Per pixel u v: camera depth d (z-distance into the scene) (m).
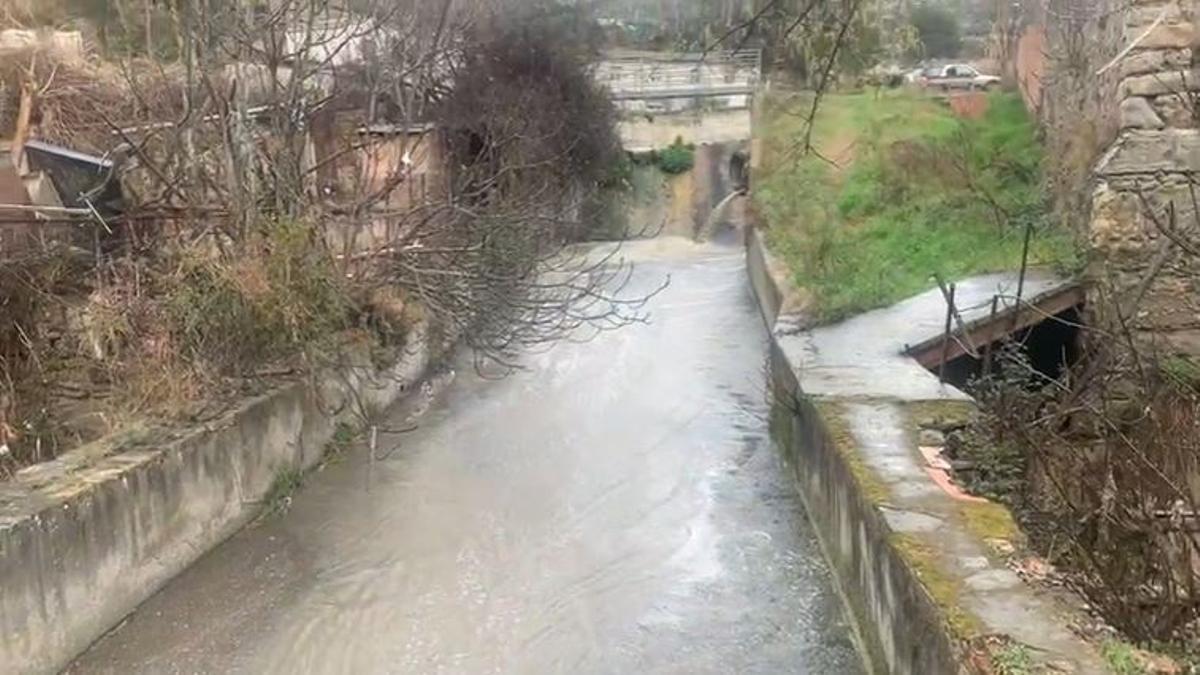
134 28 19.92
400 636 8.90
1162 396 8.53
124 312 11.12
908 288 14.81
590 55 32.03
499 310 15.69
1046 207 16.08
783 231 20.66
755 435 14.28
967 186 17.61
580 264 22.11
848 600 8.65
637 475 12.84
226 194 12.69
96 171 13.79
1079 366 10.13
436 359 17.83
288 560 10.34
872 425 9.52
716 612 9.15
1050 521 7.15
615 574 10.04
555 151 27.06
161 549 9.52
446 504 11.89
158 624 8.97
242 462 11.02
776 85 24.97
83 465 9.09
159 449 9.66
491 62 26.14
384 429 14.57
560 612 9.28
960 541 6.75
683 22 33.16
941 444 8.98
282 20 14.73
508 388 16.98
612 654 8.54
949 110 21.81
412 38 20.61
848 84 24.02
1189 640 5.50
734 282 26.64
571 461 13.40
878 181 18.94
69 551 8.19
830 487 9.51
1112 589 5.78
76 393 11.16
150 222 12.72
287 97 13.75
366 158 17.53
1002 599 5.80
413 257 14.16
